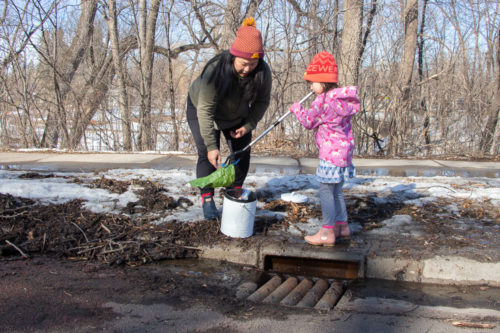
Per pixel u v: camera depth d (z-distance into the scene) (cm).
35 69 1087
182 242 378
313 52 969
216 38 1141
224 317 267
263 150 918
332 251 354
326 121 356
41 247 366
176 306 279
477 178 621
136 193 485
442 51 1113
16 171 584
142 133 1023
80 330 242
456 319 272
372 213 455
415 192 529
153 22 1070
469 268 333
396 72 977
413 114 1066
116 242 371
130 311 268
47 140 1075
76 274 321
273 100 964
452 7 1047
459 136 1014
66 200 450
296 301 303
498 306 295
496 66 990
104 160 753
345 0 962
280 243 370
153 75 1188
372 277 346
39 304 268
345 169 365
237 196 416
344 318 271
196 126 410
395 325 263
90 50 1133
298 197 481
